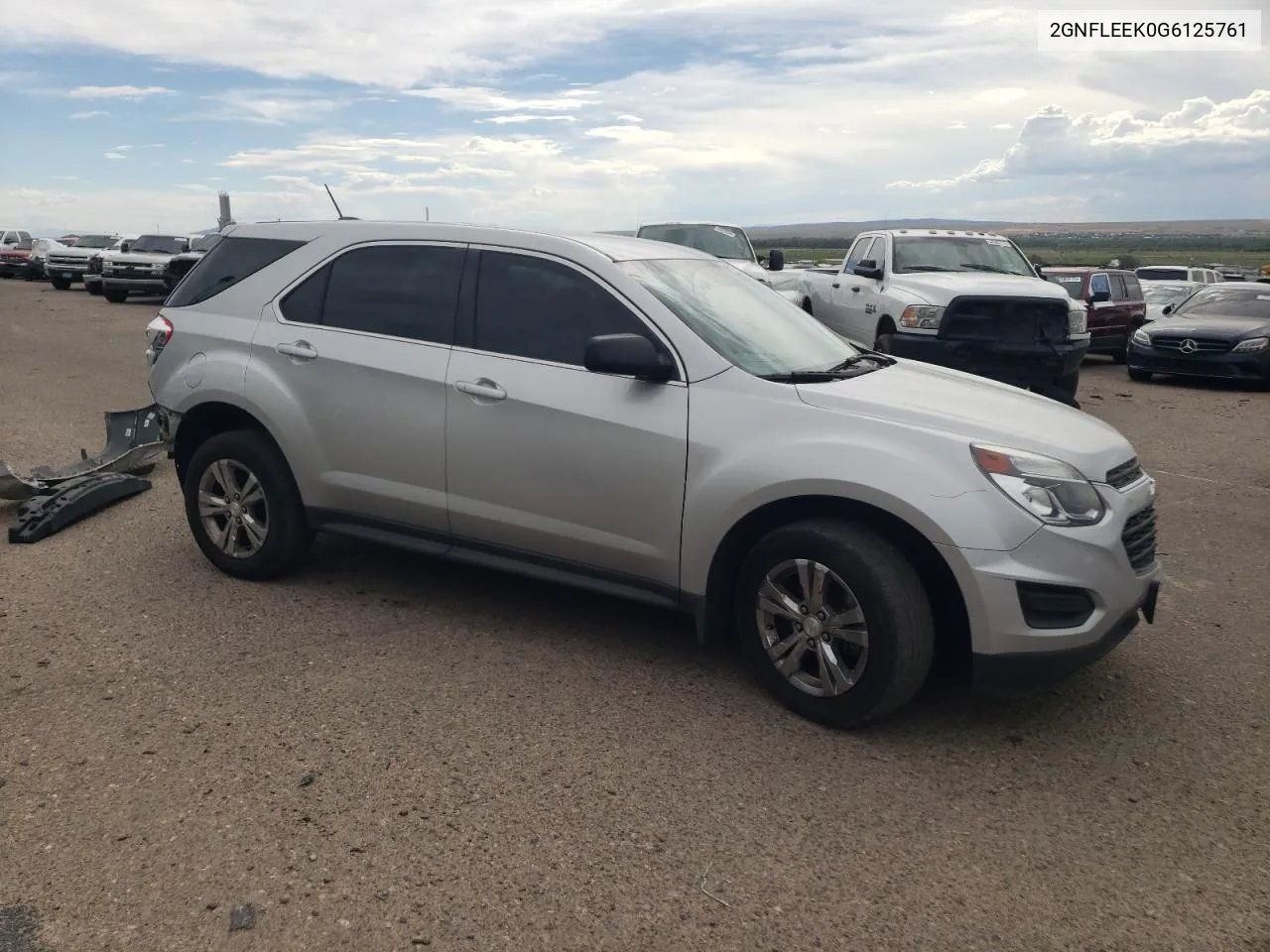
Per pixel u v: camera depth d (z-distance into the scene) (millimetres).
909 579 3637
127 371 13695
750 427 3896
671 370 4094
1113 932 2764
